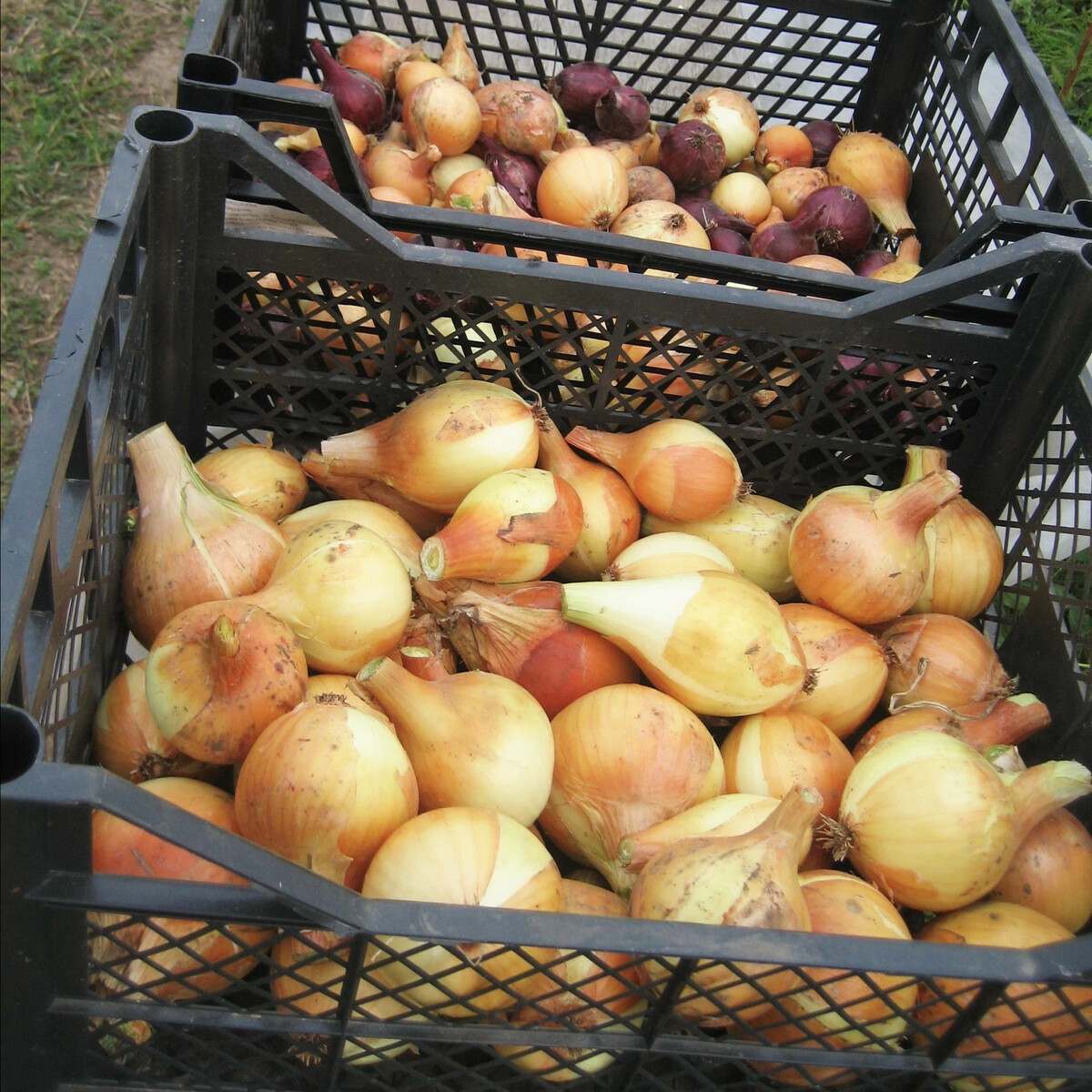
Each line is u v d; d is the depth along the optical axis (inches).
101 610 36.4
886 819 35.1
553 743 36.4
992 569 46.3
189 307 41.0
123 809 22.1
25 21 110.4
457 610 38.5
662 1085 30.6
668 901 30.9
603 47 66.4
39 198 100.9
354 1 65.1
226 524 38.1
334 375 44.7
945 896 34.8
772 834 31.7
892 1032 32.1
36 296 95.5
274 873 23.5
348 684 35.4
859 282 43.8
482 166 60.2
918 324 42.6
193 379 43.8
